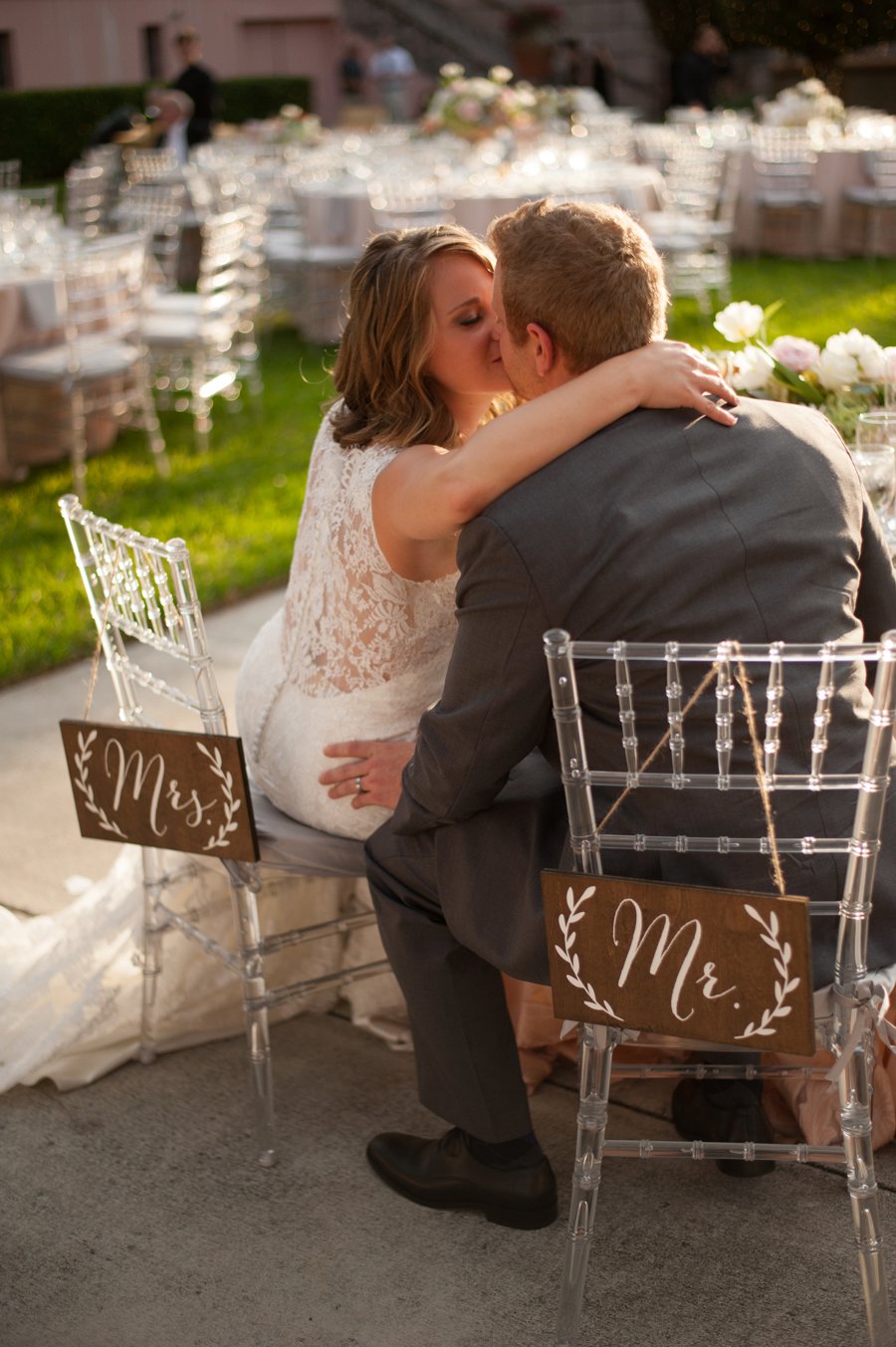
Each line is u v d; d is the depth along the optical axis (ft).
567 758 5.50
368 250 6.95
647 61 72.43
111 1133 7.93
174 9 63.21
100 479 20.67
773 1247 6.79
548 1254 6.85
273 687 7.82
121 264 19.57
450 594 7.16
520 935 6.15
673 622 5.60
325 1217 7.20
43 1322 6.56
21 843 11.18
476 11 73.41
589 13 71.87
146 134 37.70
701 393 5.84
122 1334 6.47
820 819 5.77
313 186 29.58
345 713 7.46
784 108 38.19
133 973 8.56
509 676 5.78
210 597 15.87
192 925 7.98
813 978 5.78
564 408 5.77
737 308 9.16
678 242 27.94
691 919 5.34
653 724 5.75
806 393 8.84
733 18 55.67
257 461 21.44
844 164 36.37
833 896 5.76
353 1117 7.97
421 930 6.73
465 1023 6.73
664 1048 7.04
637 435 5.76
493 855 6.33
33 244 21.49
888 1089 7.28
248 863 7.27
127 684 8.07
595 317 5.86
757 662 5.62
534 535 5.58
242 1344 6.39
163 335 21.26
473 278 6.77
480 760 6.02
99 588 15.53
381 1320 6.49
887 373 8.71
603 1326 6.36
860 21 53.52
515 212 6.13
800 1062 7.20
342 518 7.06
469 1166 7.02
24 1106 8.20
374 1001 8.70
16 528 18.54
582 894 5.57
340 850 7.63
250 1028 7.48
